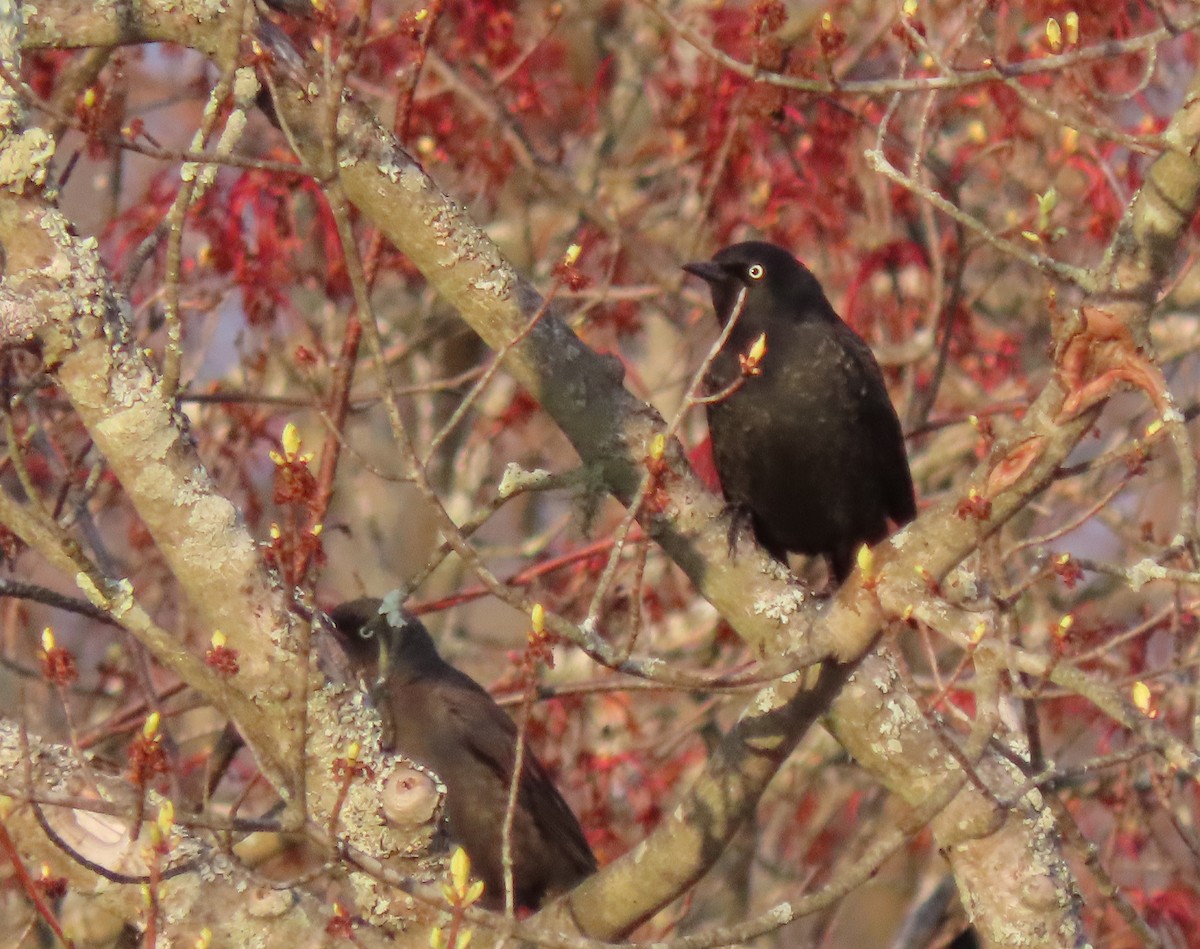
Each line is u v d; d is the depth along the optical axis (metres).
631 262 15.73
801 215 14.95
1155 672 8.73
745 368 7.12
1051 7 13.45
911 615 7.15
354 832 7.77
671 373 16.56
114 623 10.09
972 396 15.88
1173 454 16.45
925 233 15.22
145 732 6.23
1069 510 16.16
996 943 8.69
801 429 11.60
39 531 7.25
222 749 10.53
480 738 12.37
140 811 6.26
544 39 14.89
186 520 7.75
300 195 15.00
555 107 16.50
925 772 8.66
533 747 14.24
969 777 6.32
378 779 7.80
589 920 8.52
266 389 15.96
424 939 7.78
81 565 7.29
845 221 14.71
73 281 7.77
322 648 7.93
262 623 7.74
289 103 9.20
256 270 13.21
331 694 7.84
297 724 6.68
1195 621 12.77
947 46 13.99
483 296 9.36
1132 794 13.89
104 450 7.76
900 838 6.50
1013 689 6.95
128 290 8.68
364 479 17.59
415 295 17.95
